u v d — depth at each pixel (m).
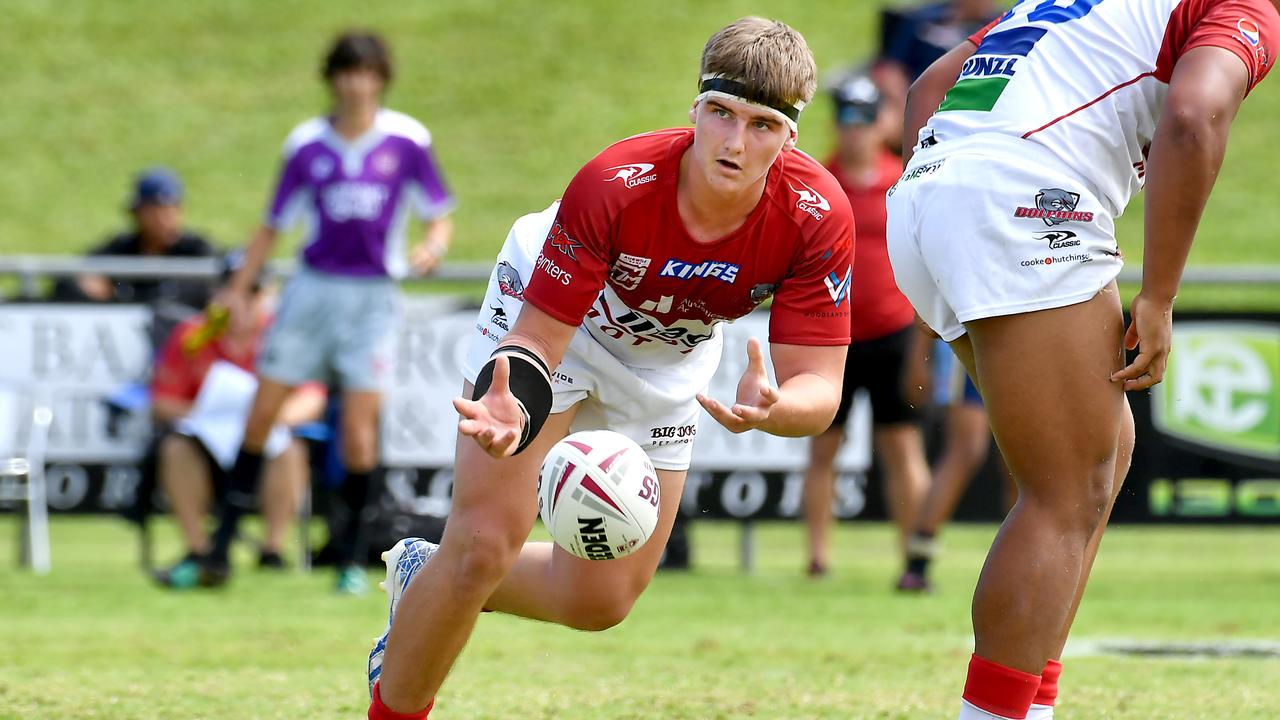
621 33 75.81
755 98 10.53
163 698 15.38
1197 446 30.14
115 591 26.05
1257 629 22.14
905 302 26.58
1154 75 10.76
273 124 68.94
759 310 29.67
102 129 68.19
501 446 10.26
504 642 20.17
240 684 16.36
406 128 27.28
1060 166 10.66
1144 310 10.44
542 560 12.96
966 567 31.42
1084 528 10.73
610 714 14.66
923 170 11.16
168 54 74.31
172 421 27.64
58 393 29.88
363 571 26.61
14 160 65.50
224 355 28.28
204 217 61.22
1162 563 33.38
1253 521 30.11
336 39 27.09
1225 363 30.11
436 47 74.81
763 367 10.45
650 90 71.25
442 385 29.91
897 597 25.72
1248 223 62.00
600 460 11.25
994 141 10.82
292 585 27.27
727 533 38.88
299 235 60.09
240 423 27.72
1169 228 10.22
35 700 15.16
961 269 10.66
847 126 26.70
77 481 29.86
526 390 10.70
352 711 14.71
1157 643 20.55
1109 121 10.77
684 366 13.03
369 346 26.66
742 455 30.05
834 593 26.23
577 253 11.24
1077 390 10.54
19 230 59.88
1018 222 10.55
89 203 62.53
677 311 11.98
